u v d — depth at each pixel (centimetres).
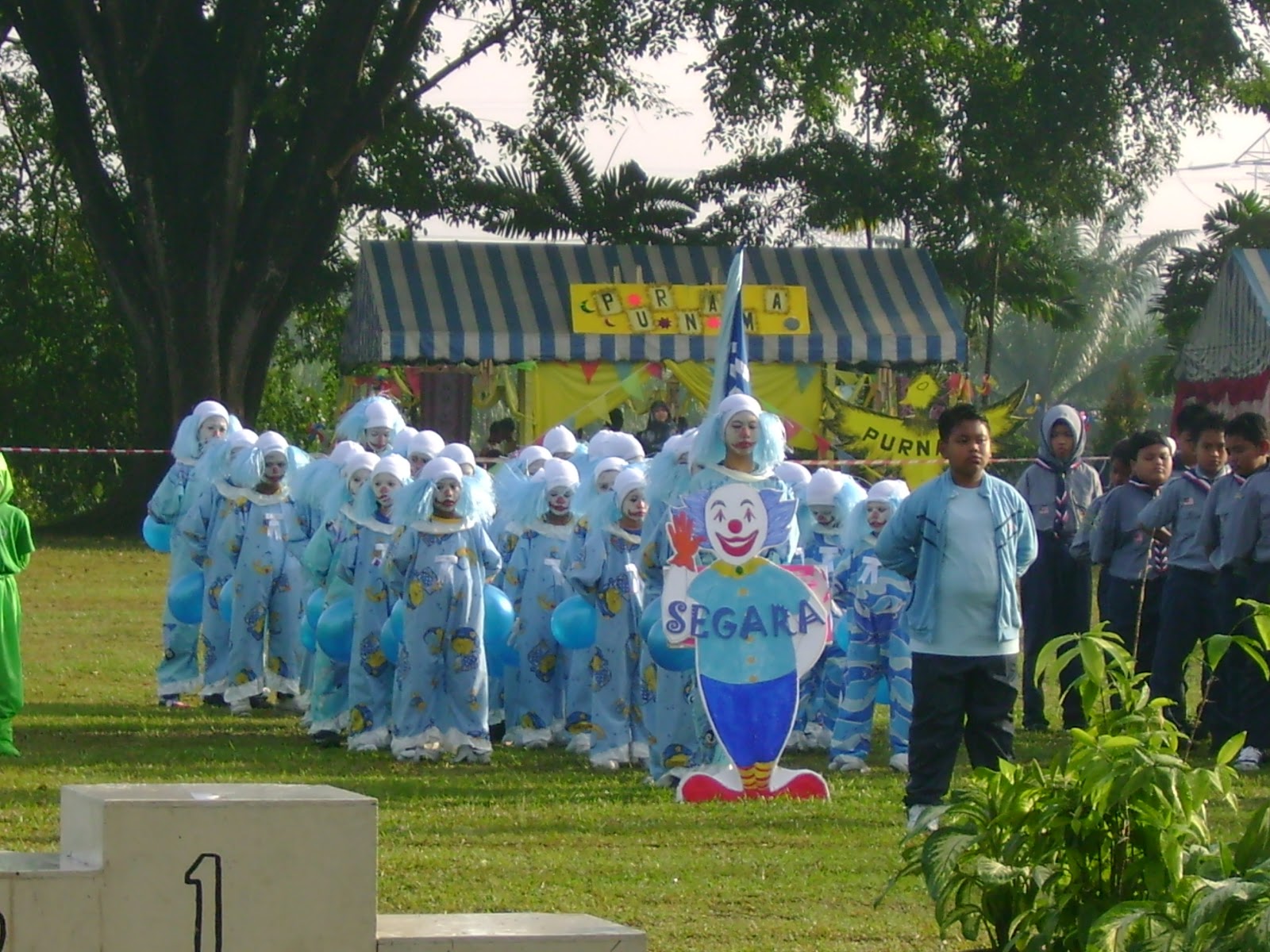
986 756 1106
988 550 1096
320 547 1548
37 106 4425
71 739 1531
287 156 3728
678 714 1351
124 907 641
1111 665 833
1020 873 753
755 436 1308
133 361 4547
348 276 4509
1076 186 3997
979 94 3947
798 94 3931
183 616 1762
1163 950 671
